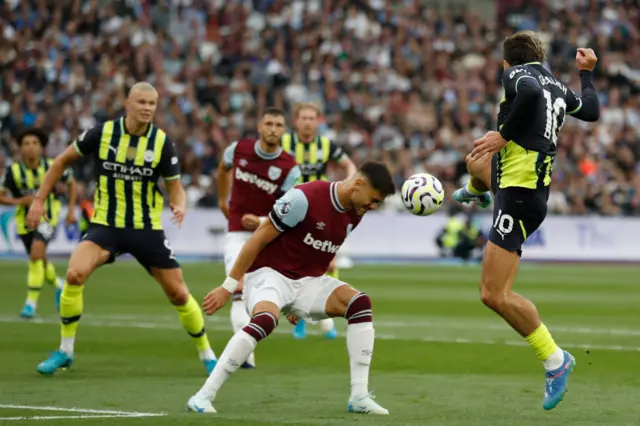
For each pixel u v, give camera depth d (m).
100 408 20.47
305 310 20.92
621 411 20.92
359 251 80.81
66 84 90.81
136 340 32.72
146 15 100.81
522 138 20.27
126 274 62.44
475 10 112.88
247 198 29.94
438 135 89.62
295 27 102.44
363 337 20.50
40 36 95.69
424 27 103.44
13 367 27.16
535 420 19.47
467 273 66.94
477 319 40.22
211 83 92.69
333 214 20.39
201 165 83.44
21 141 41.50
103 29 98.00
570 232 80.44
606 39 102.56
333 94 93.62
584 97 21.91
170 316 39.75
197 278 58.44
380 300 48.12
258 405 21.42
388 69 98.38
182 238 78.69
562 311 43.91
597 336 34.97
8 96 89.56
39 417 18.88
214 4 103.44
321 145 35.53
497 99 97.44
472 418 19.66
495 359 29.38
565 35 102.62
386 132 90.31
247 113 88.88
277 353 30.50
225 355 19.97
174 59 96.81
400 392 23.69
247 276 21.02
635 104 98.06
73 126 86.38
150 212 25.98
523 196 20.33
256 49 97.12
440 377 26.39
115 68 92.25
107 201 25.78
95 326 36.25
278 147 29.91
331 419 19.03
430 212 21.22
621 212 83.06
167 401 21.58
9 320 38.47
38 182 41.41
